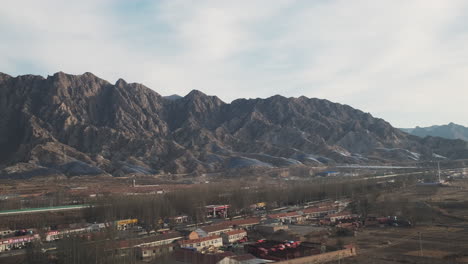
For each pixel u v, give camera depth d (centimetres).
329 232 15850
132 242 12888
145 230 17688
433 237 14262
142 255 12250
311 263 11319
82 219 19912
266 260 11100
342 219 19038
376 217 18862
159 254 11606
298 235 15275
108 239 12056
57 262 11200
